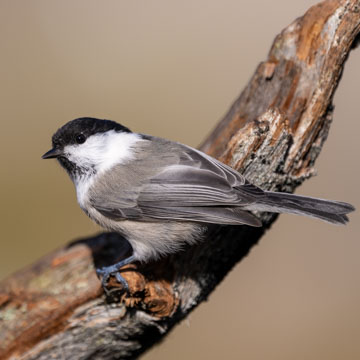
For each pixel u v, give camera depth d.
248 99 7.97
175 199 6.88
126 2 15.30
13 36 14.38
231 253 7.51
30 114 13.17
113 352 7.38
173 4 15.26
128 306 6.77
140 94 13.50
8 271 11.55
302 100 7.32
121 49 14.38
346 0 7.16
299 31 7.48
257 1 14.96
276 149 7.03
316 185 12.41
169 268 7.18
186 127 13.08
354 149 12.90
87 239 8.71
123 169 7.16
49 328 7.16
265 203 6.49
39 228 12.03
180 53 14.30
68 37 14.52
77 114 13.13
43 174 12.43
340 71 7.30
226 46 14.35
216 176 6.75
